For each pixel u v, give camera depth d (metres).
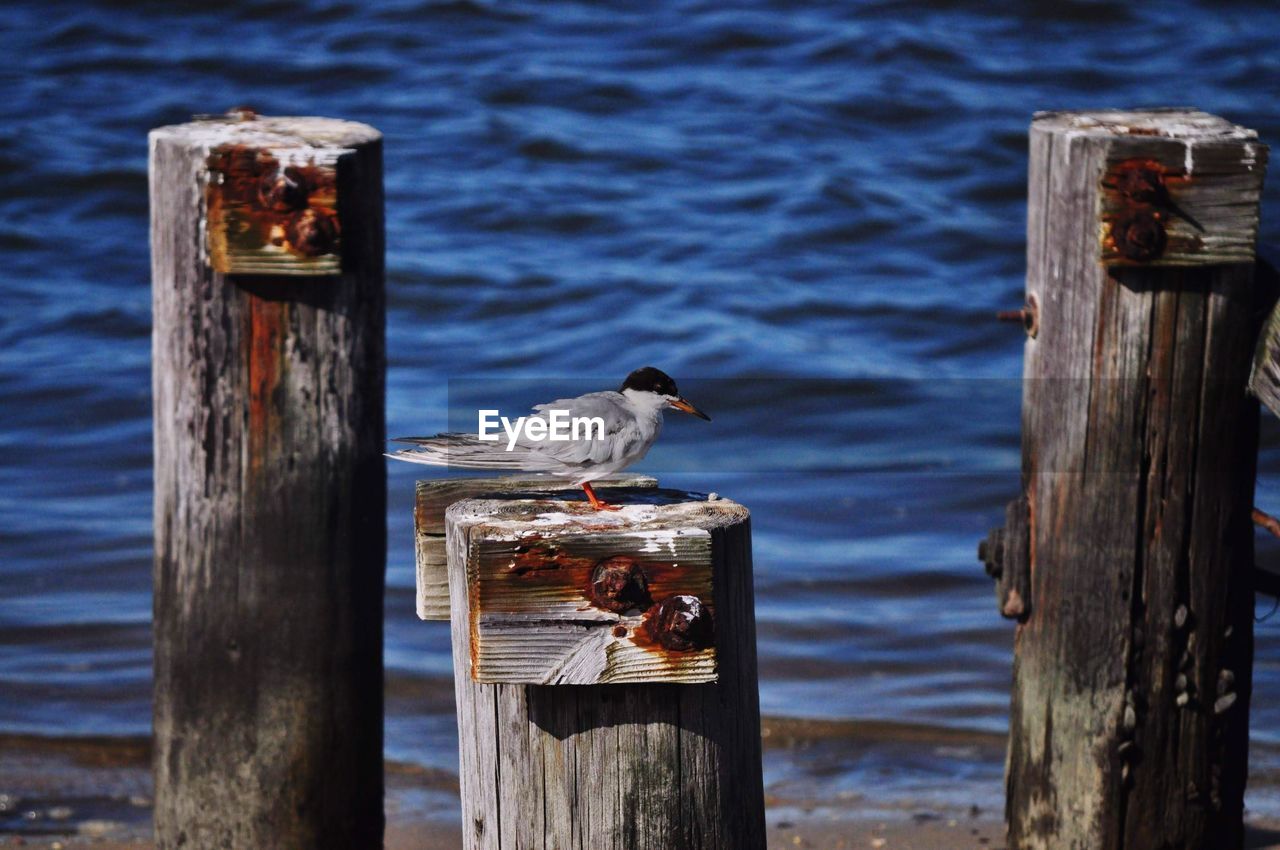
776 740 31.58
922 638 36.03
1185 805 20.89
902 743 31.42
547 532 13.16
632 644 13.11
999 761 30.61
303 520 19.22
